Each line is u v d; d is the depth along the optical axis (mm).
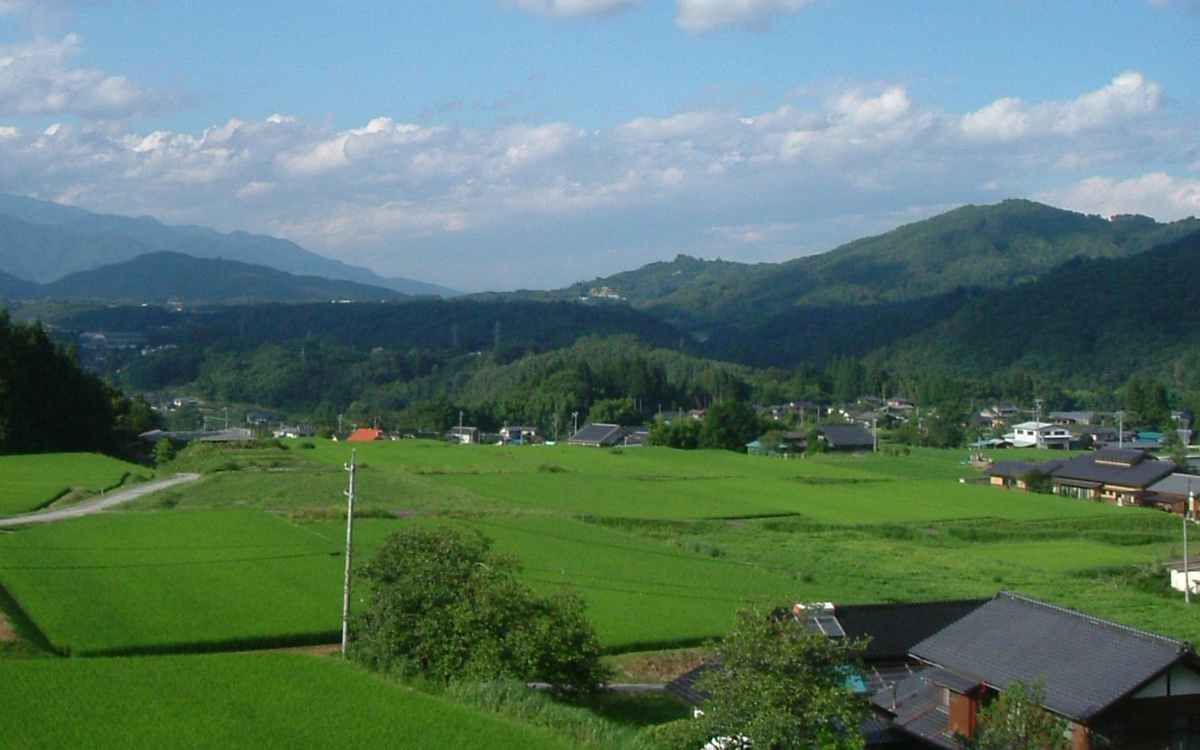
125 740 19781
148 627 30484
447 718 22000
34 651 27594
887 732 24438
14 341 85500
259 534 46844
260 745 19844
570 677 27562
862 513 70188
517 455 98688
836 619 26766
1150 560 57094
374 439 116562
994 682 22953
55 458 78625
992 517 69750
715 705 20203
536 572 43812
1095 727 21125
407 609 27641
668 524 62062
